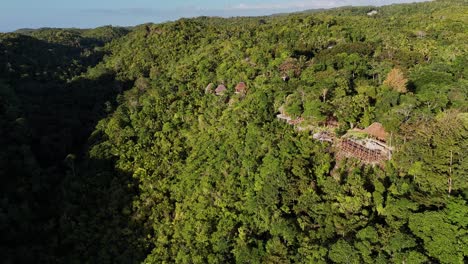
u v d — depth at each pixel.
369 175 46.25
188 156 68.19
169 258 50.66
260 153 55.59
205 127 73.00
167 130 75.44
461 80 60.94
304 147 52.38
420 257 34.03
